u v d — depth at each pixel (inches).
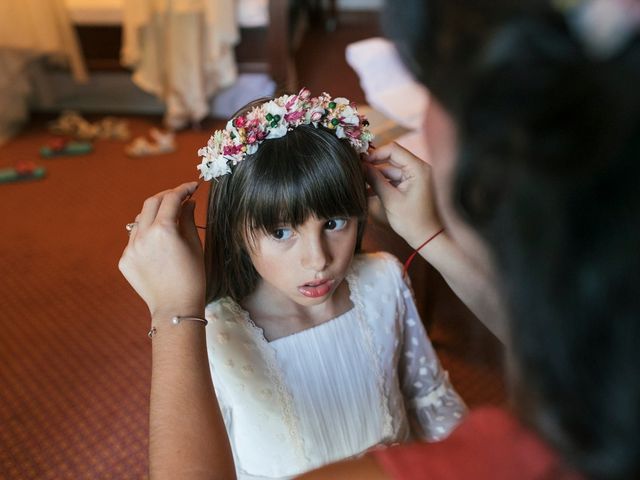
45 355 65.7
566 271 9.3
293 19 136.2
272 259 27.4
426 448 14.3
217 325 29.9
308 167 25.6
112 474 53.3
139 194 95.1
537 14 8.9
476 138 9.8
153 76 108.0
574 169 8.9
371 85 73.4
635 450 9.7
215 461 19.5
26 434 57.0
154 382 21.2
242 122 26.6
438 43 10.2
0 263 80.0
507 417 13.3
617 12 8.5
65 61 115.3
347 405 31.6
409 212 27.0
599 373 9.6
